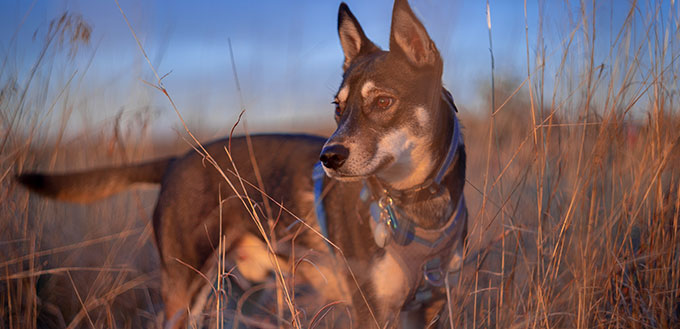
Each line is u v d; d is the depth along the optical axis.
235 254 3.18
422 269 2.71
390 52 2.73
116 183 3.28
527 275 2.87
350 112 2.67
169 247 3.00
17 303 3.10
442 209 2.67
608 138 2.82
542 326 2.58
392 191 2.66
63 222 3.86
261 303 3.30
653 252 2.67
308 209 2.94
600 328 2.60
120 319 3.37
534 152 2.86
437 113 2.62
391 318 2.75
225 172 3.10
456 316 2.75
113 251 3.68
